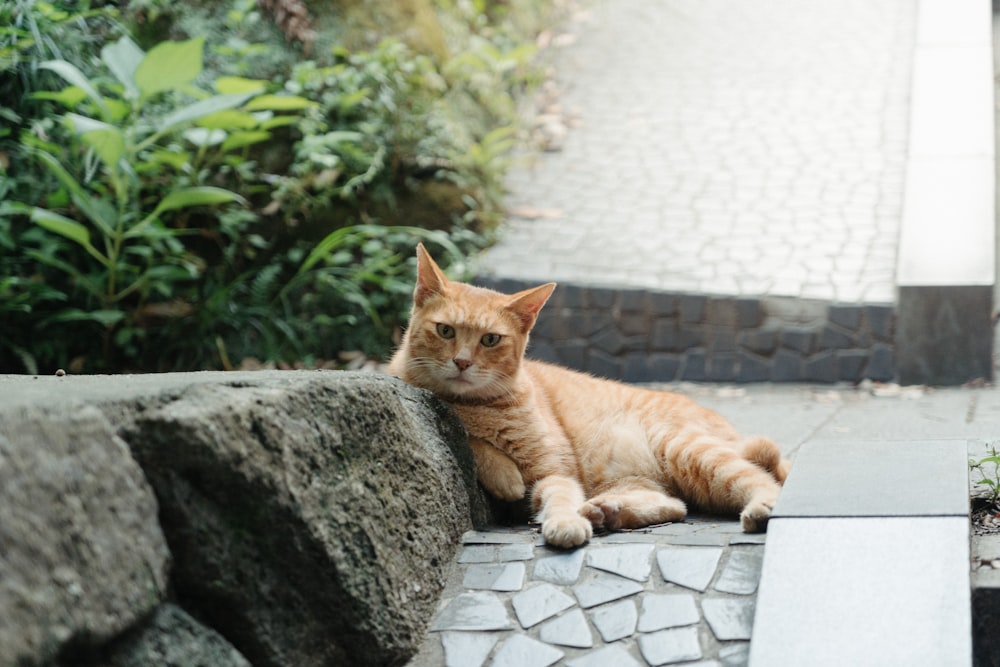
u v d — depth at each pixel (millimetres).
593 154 7926
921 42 8484
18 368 5887
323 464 2762
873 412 5445
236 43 7055
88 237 5840
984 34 8461
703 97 8492
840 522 2947
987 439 4359
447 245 6629
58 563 2047
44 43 6285
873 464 3406
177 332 6250
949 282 5871
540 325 6359
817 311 6043
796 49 9039
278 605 2586
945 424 5102
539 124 8297
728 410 5660
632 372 6281
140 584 2236
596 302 6281
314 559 2641
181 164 6223
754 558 3012
